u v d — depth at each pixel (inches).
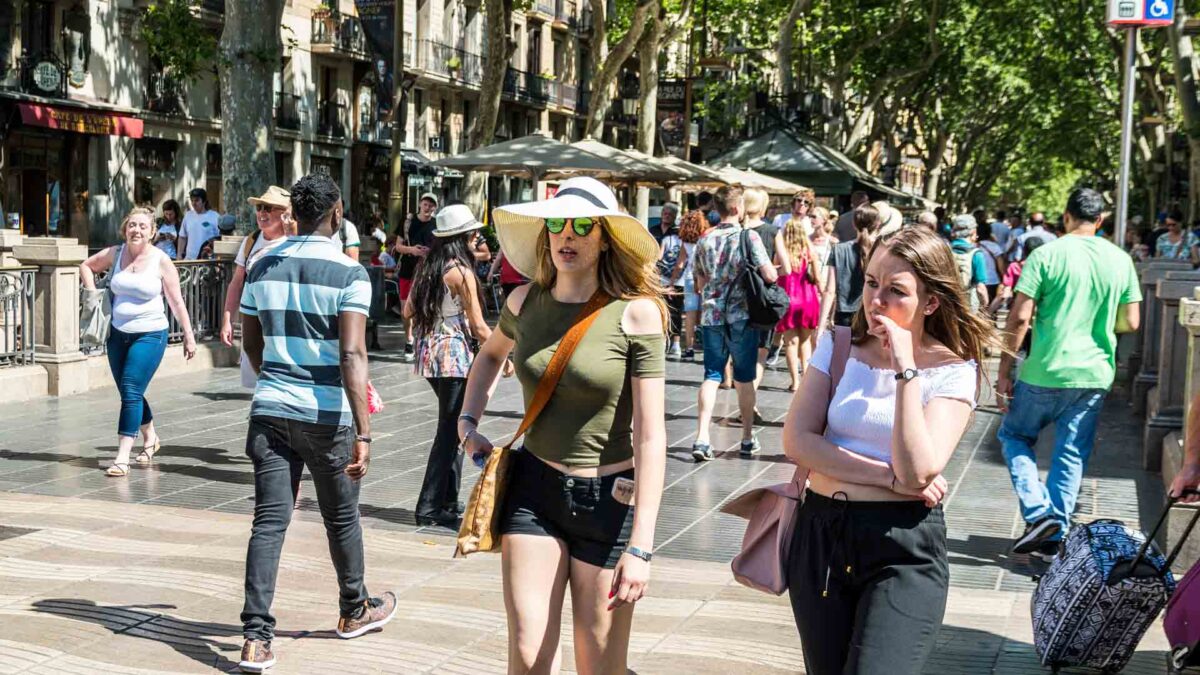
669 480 337.1
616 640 141.3
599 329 138.5
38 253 453.4
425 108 2026.3
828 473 131.6
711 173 821.2
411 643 198.4
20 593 216.7
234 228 721.6
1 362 447.5
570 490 138.8
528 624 138.5
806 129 1262.3
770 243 411.5
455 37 2080.5
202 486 313.3
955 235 540.1
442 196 2097.7
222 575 232.2
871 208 402.6
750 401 373.4
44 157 1296.8
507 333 150.5
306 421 187.0
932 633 127.6
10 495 294.8
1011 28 1630.2
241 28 751.1
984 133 2315.5
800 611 135.0
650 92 1162.0
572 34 2460.6
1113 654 188.1
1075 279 252.1
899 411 125.3
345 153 1829.5
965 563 259.0
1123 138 383.9
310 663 188.4
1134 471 360.8
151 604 213.6
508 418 430.9
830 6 1576.0
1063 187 3614.7
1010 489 334.3
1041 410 257.6
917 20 1669.5
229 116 757.3
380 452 367.6
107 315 482.3
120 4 1373.0
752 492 139.9
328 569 239.1
